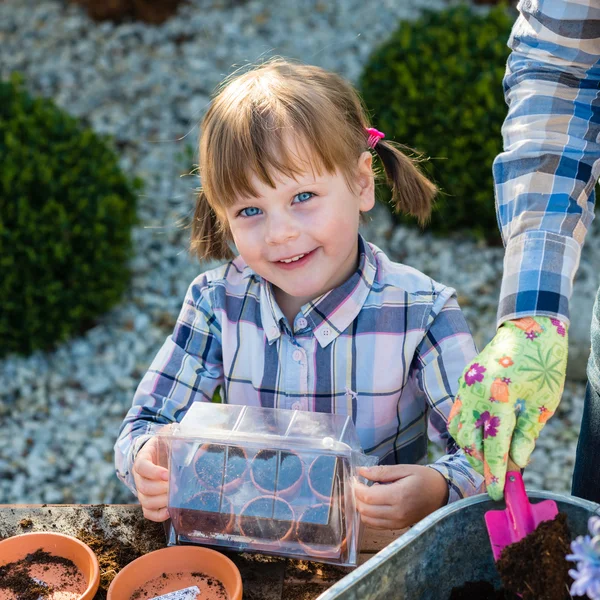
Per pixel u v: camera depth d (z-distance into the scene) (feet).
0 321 10.11
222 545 3.74
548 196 3.47
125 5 16.53
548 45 3.59
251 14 16.93
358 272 4.47
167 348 4.79
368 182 4.49
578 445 4.41
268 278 4.26
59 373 10.43
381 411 4.51
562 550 2.76
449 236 12.10
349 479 3.58
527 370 3.08
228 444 3.63
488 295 11.24
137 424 4.52
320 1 17.21
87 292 10.40
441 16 12.74
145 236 12.35
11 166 10.11
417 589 3.01
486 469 3.06
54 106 11.82
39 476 9.18
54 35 16.40
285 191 4.02
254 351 4.60
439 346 4.38
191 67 15.51
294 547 3.63
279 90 4.14
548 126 3.57
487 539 3.12
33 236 9.87
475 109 10.97
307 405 4.55
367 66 12.19
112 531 3.92
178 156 12.94
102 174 10.76
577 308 10.42
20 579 3.55
